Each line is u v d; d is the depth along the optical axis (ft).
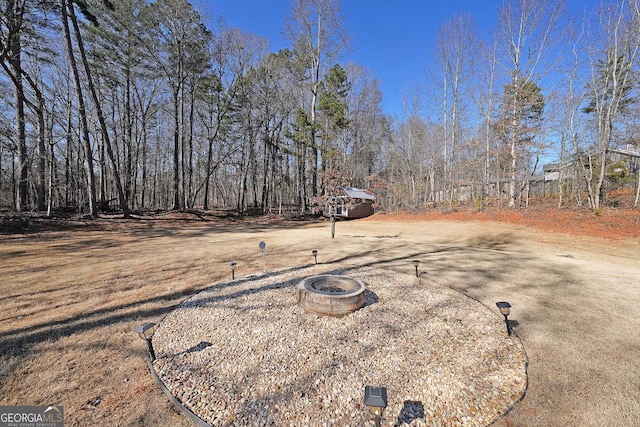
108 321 11.87
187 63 59.11
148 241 31.30
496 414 7.07
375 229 46.32
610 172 54.70
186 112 73.51
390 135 105.09
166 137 88.79
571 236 34.40
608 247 28.99
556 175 77.51
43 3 37.42
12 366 8.70
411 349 9.89
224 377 8.33
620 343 10.39
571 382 8.29
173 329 11.25
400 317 12.43
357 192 79.25
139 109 73.26
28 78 40.83
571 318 12.46
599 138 45.52
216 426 6.61
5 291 14.99
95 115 51.55
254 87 72.23
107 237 33.01
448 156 78.74
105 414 6.98
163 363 9.00
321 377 8.34
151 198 104.88
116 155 73.82
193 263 21.48
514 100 49.47
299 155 71.41
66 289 15.49
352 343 10.22
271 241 32.53
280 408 7.13
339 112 63.05
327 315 12.42
